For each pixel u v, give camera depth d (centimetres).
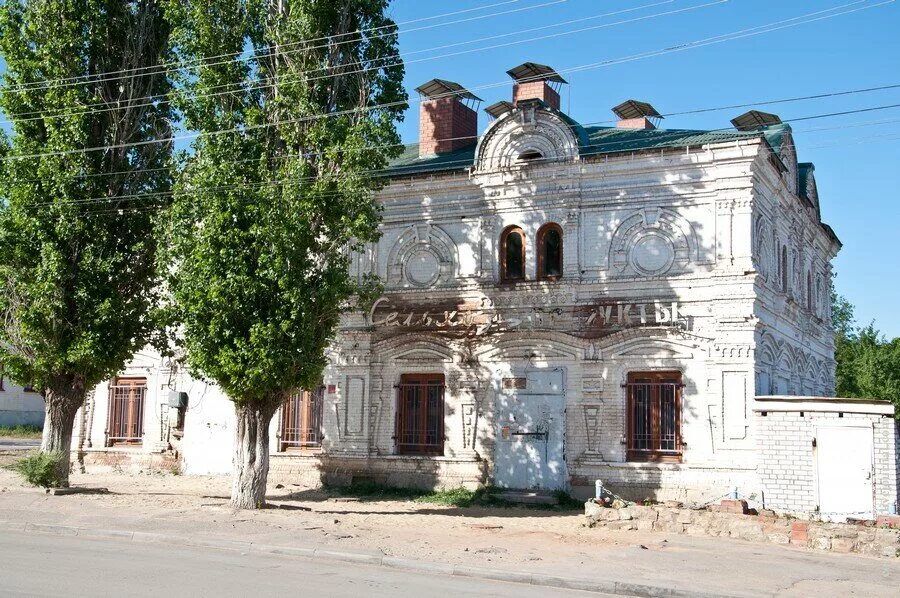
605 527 1859
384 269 2603
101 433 3005
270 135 2128
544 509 2223
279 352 1938
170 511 1934
